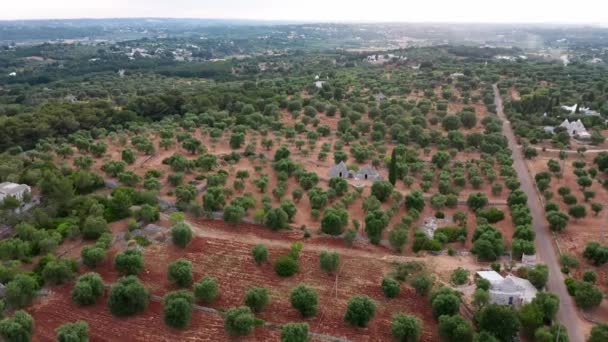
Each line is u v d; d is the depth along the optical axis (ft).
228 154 560.20
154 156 548.31
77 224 358.02
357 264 331.36
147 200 401.29
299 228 382.83
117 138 590.14
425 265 330.95
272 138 632.38
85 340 236.43
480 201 423.64
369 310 263.70
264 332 258.78
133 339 250.57
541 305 266.36
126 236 347.56
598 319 278.46
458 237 373.61
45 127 609.83
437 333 261.44
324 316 274.57
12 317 243.60
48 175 411.54
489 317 248.32
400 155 543.39
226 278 308.40
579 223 409.49
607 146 628.28
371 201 407.64
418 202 416.26
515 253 341.00
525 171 541.34
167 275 305.94
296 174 483.51
